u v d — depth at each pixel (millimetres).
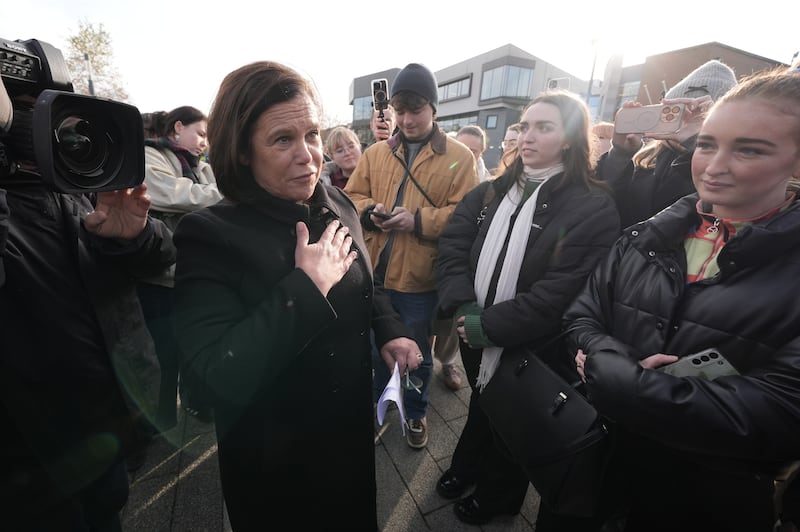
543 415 1207
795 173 817
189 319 827
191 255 864
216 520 1662
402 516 1708
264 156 837
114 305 1203
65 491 1143
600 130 2355
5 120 792
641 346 1019
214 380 773
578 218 1391
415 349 1206
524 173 1602
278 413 964
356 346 1048
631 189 1642
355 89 34031
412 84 1875
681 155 1453
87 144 873
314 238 1007
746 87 817
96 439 1194
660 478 1022
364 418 1117
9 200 984
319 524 1075
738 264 846
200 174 2521
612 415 925
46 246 1041
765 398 749
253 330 766
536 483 1191
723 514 945
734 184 853
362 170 2273
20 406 1016
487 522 1673
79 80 16047
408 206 2061
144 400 1354
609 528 1384
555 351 1467
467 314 1572
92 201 1247
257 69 816
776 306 795
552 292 1374
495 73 28766
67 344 1079
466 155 2057
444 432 2217
